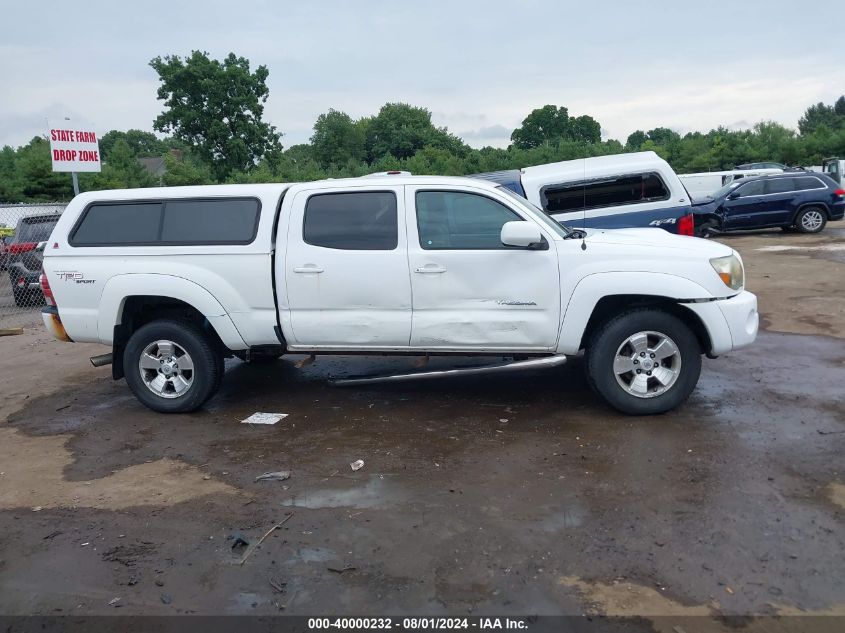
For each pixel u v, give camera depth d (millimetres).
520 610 3096
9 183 32156
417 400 6137
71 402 6672
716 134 49000
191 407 5965
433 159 47375
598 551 3539
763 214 18938
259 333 5719
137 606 3258
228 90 39125
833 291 10453
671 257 5188
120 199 5879
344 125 58812
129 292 5730
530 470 4543
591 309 5250
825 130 49406
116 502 4371
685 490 4148
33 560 3711
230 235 5676
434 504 4137
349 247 5508
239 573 3492
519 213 5402
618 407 5379
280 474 4637
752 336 5320
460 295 5395
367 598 3232
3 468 5027
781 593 3131
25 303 13461
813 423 5133
